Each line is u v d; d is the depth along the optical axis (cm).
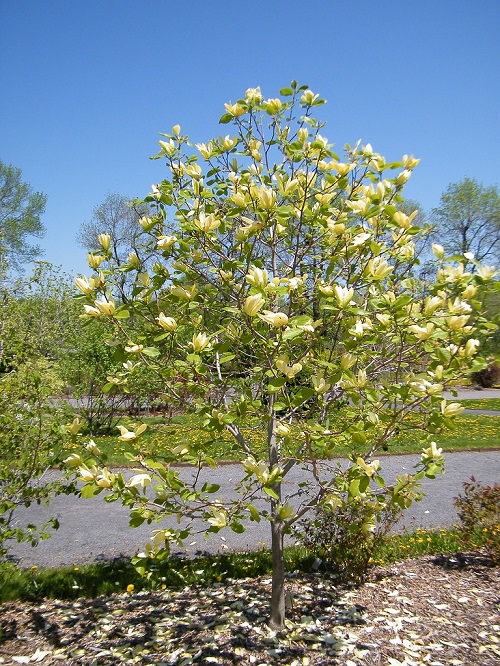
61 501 696
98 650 307
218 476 775
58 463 370
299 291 282
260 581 415
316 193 285
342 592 388
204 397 296
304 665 284
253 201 261
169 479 238
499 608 355
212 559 461
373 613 350
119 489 234
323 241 296
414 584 402
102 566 451
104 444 962
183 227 269
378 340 241
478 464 924
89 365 1055
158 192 317
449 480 805
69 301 1066
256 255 354
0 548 368
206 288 304
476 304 238
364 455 281
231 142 329
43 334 844
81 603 382
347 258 273
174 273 294
